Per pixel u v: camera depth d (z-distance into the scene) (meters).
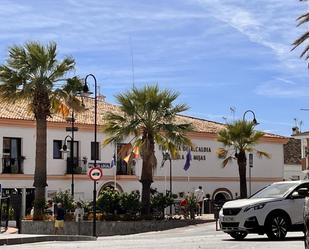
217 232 27.06
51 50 34.81
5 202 31.98
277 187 19.66
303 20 31.14
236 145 47.03
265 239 19.58
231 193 54.47
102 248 16.88
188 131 36.78
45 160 34.62
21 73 34.38
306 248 10.95
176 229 32.78
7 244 20.02
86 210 34.66
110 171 46.25
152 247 16.75
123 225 33.28
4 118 41.38
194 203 38.38
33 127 43.06
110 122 36.47
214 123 57.75
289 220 18.77
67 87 35.28
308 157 61.44
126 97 35.91
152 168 35.66
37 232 32.53
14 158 42.12
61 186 43.84
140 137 36.66
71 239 23.86
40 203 34.16
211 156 53.16
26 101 35.94
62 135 44.31
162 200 36.34
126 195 34.94
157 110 35.66
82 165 44.91
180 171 50.62
